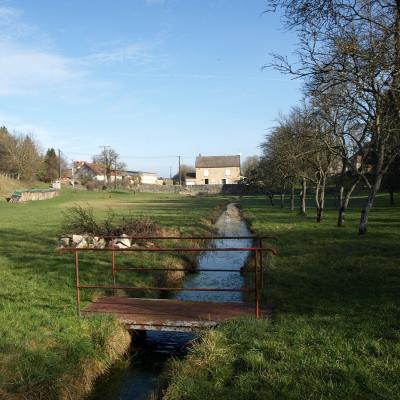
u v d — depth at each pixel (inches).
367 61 422.9
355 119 800.9
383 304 332.5
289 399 199.9
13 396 216.7
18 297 384.5
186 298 442.9
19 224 1075.9
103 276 474.6
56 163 3919.8
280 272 476.1
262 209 1654.8
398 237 706.8
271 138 1311.5
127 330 314.0
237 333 280.1
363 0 479.5
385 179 1541.6
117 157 4060.0
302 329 279.7
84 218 743.7
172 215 1344.7
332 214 1288.1
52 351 263.4
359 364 226.8
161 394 237.9
